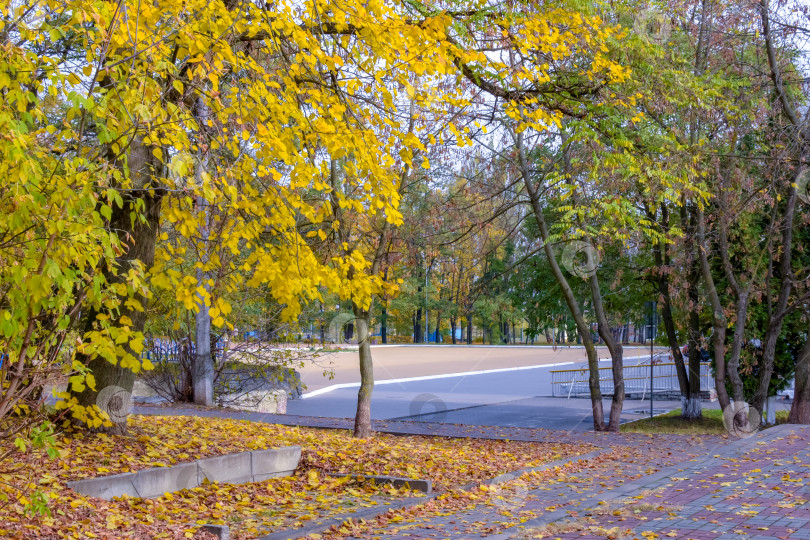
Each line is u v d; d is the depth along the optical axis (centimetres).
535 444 1452
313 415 1967
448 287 5222
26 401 498
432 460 1124
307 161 795
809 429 1546
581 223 1586
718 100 1502
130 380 970
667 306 2012
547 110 1159
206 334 1908
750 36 1642
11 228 429
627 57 1248
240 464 932
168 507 762
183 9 655
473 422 1869
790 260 1775
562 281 1756
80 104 479
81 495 702
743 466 1057
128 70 572
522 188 1836
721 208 1673
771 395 1961
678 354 2012
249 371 2045
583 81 1195
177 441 994
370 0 754
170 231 986
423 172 1584
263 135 708
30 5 477
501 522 718
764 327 1906
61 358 500
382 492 911
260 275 713
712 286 1719
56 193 432
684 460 1212
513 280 2333
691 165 1446
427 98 831
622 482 979
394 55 780
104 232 458
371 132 764
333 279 736
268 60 887
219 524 690
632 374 3203
